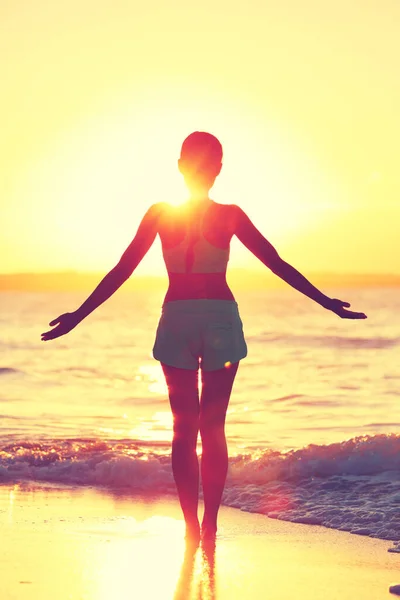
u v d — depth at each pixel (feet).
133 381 64.69
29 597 11.27
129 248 15.06
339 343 105.91
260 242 15.03
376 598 11.85
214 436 15.15
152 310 282.15
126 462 22.99
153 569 13.05
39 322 175.73
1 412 43.06
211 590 12.04
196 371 15.16
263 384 61.31
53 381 63.77
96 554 13.89
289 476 22.79
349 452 23.80
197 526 15.28
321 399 51.90
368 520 17.56
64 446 28.19
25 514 17.65
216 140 15.38
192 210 15.14
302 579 12.81
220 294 15.01
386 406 48.39
